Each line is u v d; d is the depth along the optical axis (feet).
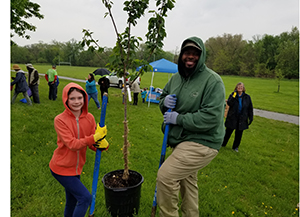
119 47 7.45
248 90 80.64
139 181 7.97
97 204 8.32
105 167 11.60
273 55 188.44
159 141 17.58
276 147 19.88
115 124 21.57
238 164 14.51
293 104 52.90
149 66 7.66
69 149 6.33
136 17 7.38
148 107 33.53
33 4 47.47
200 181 11.57
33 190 8.95
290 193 11.49
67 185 6.33
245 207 9.57
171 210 6.76
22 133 15.40
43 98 30.66
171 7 7.43
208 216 8.84
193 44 6.67
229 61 204.74
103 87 28.07
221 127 6.95
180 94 7.23
